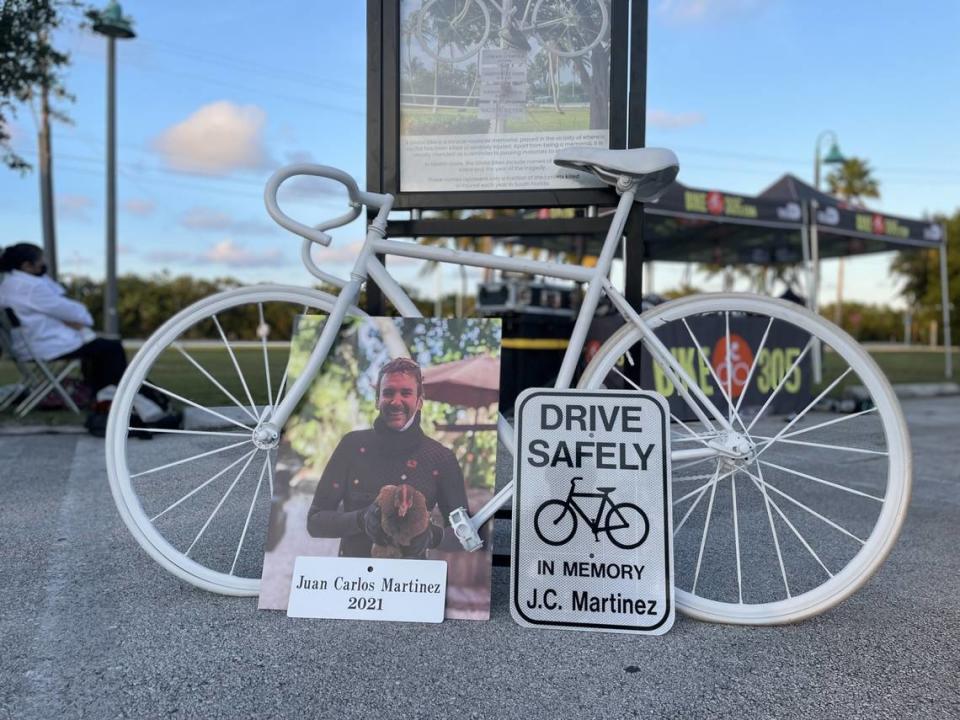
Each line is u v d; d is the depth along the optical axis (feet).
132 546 8.07
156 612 6.30
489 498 6.22
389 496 6.28
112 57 51.85
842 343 6.45
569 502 6.18
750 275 71.56
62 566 7.43
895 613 6.61
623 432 6.24
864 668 5.49
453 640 5.82
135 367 6.64
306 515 6.34
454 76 8.32
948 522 9.97
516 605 6.09
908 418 22.47
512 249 44.78
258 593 6.59
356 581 6.21
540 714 4.80
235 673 5.27
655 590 6.05
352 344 6.51
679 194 27.89
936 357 79.66
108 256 52.95
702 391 6.53
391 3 8.30
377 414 6.40
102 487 10.82
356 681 5.17
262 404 7.05
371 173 8.41
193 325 6.73
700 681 5.25
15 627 5.99
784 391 18.86
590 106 8.20
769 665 5.52
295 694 5.00
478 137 8.30
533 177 8.24
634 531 6.12
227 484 10.94
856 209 34.91
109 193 52.70
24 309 16.57
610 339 6.69
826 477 12.48
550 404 6.32
